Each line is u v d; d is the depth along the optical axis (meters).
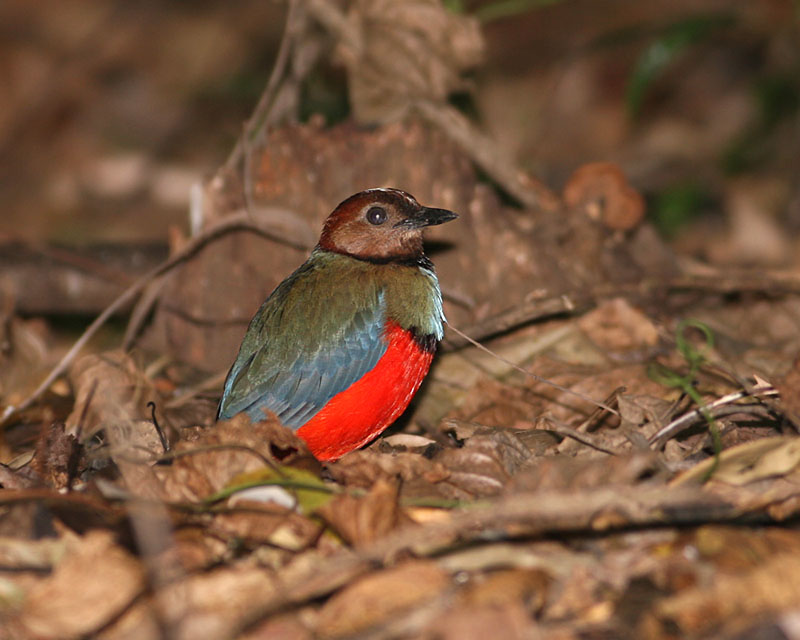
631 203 13.18
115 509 7.23
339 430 9.36
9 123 25.33
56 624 6.19
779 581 6.05
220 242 12.70
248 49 26.86
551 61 25.88
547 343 11.41
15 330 13.20
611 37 18.62
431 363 10.80
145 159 23.70
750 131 21.00
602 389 10.43
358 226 9.87
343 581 6.50
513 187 13.15
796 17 20.19
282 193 12.42
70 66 26.50
